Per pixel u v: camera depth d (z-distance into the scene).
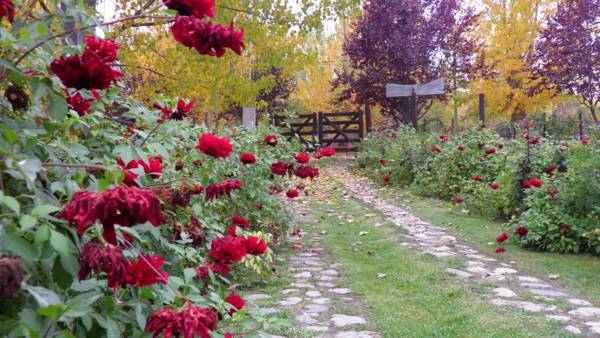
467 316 3.82
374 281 4.83
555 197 5.97
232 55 7.52
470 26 22.53
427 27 20.06
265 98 21.88
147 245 1.97
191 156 3.34
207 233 3.34
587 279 4.84
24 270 1.13
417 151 11.84
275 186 6.10
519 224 6.21
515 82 21.92
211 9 1.52
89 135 1.96
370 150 15.41
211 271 2.03
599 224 5.69
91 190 1.33
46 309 1.03
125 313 1.49
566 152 7.21
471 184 8.80
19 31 1.34
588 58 18.23
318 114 19.47
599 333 3.51
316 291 4.52
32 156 1.39
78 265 1.18
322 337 3.42
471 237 6.69
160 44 7.61
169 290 1.58
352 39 20.98
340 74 22.06
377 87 20.33
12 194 1.32
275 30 7.35
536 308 4.02
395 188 11.84
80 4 1.58
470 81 21.83
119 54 6.10
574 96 19.81
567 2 19.20
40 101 1.51
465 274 4.99
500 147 9.38
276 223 6.00
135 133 2.35
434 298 4.27
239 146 5.23
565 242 5.80
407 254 5.80
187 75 7.05
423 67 20.27
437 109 27.81
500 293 4.41
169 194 2.05
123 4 6.28
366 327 3.62
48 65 1.51
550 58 19.17
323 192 11.49
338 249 6.24
